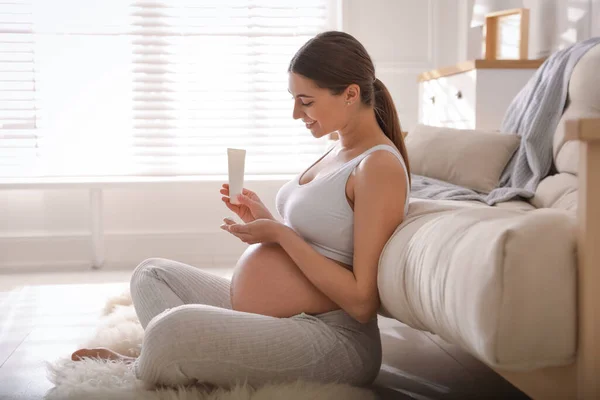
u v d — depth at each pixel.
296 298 1.63
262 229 1.62
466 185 2.77
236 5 4.32
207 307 1.53
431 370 2.03
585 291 1.11
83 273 3.80
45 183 3.82
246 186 4.27
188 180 3.97
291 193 1.77
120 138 4.28
